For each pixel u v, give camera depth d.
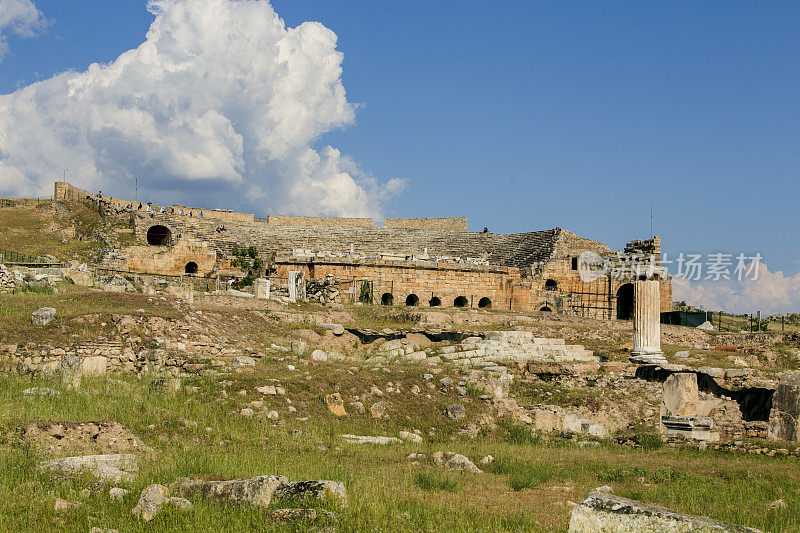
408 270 57.31
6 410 18.33
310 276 55.00
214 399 22.48
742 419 29.75
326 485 12.93
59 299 31.33
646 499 15.05
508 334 37.31
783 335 43.56
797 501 14.89
